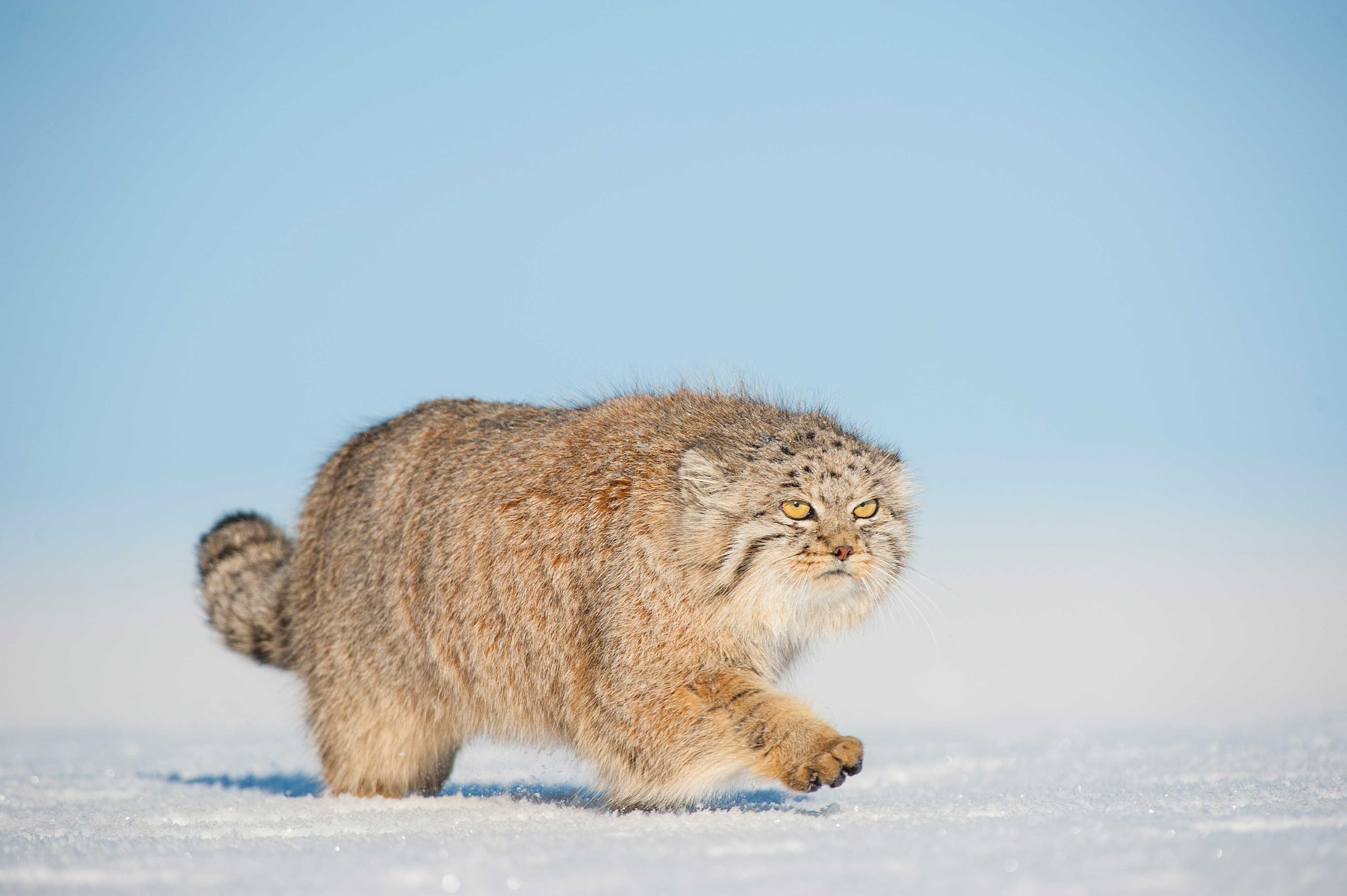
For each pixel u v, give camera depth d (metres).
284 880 6.56
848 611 10.70
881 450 11.12
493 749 16.77
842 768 9.11
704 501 9.91
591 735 10.09
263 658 12.75
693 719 9.71
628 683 9.83
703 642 9.88
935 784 12.07
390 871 6.73
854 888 6.08
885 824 8.27
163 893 6.32
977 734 18.52
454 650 10.80
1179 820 7.91
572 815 9.57
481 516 10.68
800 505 10.15
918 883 6.15
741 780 10.08
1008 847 7.04
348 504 11.88
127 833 8.65
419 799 10.88
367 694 11.40
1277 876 6.04
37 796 11.71
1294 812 8.20
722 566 9.90
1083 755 14.33
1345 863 6.28
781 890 6.07
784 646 10.63
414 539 11.12
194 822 9.23
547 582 10.30
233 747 18.33
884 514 10.65
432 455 11.42
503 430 11.20
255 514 13.68
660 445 10.34
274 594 12.66
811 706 9.63
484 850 7.40
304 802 10.79
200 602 13.20
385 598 11.24
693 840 7.68
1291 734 16.02
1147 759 13.51
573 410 11.27
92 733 21.30
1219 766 12.25
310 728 11.89
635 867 6.73
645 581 9.88
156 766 15.41
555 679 10.32
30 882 6.64
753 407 11.30
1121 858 6.59
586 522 10.20
